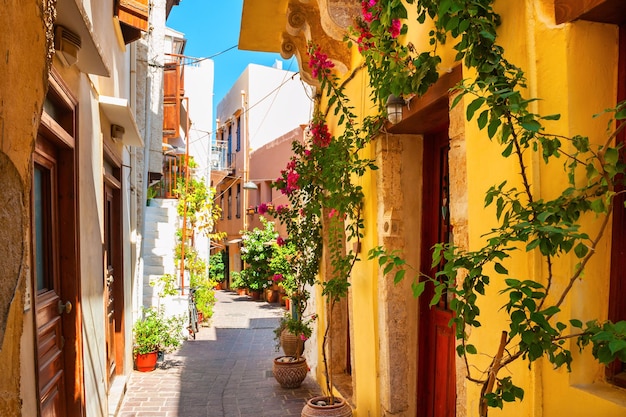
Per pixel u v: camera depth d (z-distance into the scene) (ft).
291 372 20.03
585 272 5.96
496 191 5.96
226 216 85.61
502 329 7.13
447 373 11.44
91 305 12.85
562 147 6.06
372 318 13.32
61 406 10.61
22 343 7.07
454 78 8.98
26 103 4.12
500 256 5.47
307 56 18.31
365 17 10.51
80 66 11.23
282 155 61.21
